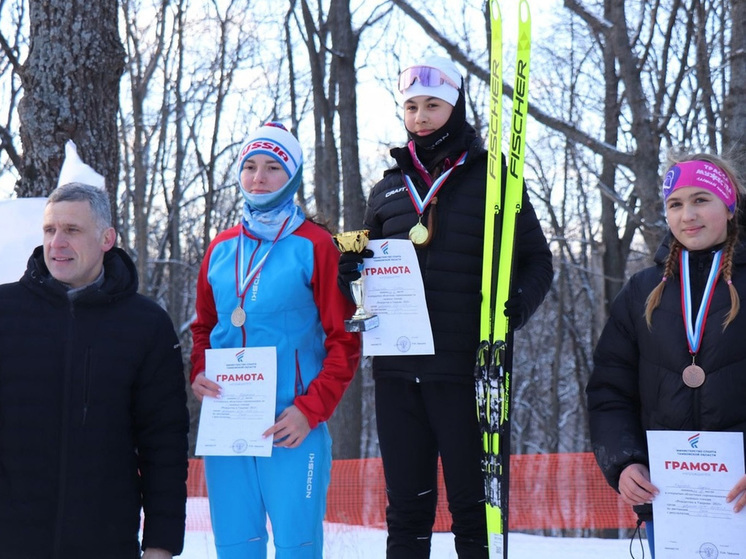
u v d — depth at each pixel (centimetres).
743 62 541
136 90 1311
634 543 486
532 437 2347
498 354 246
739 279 217
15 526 212
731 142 536
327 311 253
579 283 2098
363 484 541
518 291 252
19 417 214
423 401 261
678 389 219
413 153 269
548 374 2377
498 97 259
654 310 228
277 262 254
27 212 321
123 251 238
